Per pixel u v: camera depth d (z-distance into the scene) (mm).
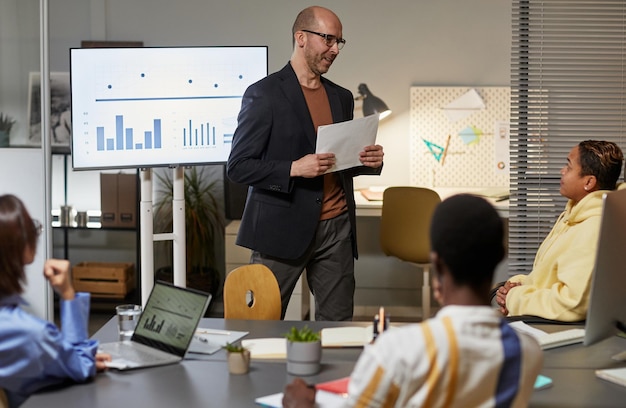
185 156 4328
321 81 4059
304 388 2229
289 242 3922
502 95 6133
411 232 5395
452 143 6176
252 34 6195
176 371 2586
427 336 1794
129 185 5980
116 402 2334
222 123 4363
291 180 3854
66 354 2412
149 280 4352
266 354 2703
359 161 3869
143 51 4203
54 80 6090
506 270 5109
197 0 6184
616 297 2557
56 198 6352
